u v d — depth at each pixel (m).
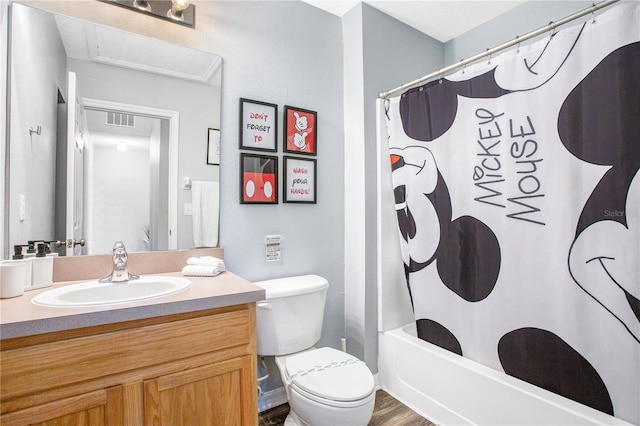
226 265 1.78
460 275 1.74
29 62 1.33
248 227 1.85
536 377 1.45
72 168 1.44
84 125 1.46
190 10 1.68
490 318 1.61
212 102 1.75
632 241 1.20
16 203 1.29
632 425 1.19
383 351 2.10
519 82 1.49
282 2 1.98
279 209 1.96
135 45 1.57
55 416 0.89
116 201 1.52
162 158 1.63
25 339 0.87
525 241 1.48
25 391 0.87
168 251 1.62
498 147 1.57
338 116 2.21
